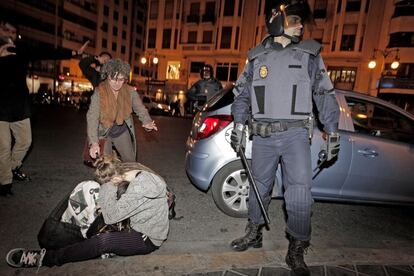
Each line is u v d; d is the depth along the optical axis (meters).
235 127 2.49
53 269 2.24
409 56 24.70
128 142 3.31
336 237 3.16
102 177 2.31
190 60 34.22
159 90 35.31
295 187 2.25
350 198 3.52
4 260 2.34
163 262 2.39
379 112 3.61
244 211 3.43
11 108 3.35
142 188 2.25
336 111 2.23
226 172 3.37
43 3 39.88
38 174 4.43
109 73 2.95
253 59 2.41
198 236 2.97
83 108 21.86
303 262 2.35
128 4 55.78
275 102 2.25
